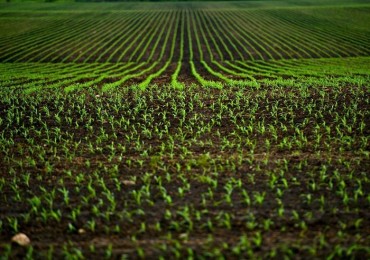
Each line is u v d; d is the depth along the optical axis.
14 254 6.39
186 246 6.41
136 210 7.58
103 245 6.54
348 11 77.25
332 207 7.49
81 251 6.38
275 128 12.59
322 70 28.58
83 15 81.81
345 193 7.64
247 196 7.79
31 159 10.48
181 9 94.56
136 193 8.30
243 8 91.94
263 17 75.06
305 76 25.62
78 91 20.17
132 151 10.90
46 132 12.70
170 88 20.58
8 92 20.27
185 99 17.22
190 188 8.45
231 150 10.73
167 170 9.43
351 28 58.81
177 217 7.32
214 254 6.10
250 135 11.97
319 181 8.59
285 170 9.24
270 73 27.55
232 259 6.04
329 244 6.36
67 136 12.41
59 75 28.12
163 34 59.25
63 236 6.87
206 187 8.47
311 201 7.74
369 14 72.31
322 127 12.54
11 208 7.84
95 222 7.26
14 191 8.57
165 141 11.70
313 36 53.16
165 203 7.84
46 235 6.91
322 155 10.16
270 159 9.95
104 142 11.77
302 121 13.27
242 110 14.96
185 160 10.05
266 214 7.30
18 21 71.69
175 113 14.38
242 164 9.67
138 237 6.75
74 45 49.41
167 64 35.62
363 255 6.07
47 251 6.43
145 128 12.59
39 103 17.02
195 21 73.31
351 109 14.27
